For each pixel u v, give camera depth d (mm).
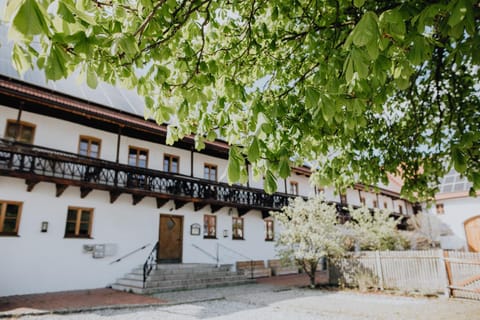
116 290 11977
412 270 11438
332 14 3562
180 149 16453
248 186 19062
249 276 16578
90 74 2402
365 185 5590
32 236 11195
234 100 3107
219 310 8734
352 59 1664
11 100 11250
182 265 14195
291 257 13312
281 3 3582
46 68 1614
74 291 11547
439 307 8688
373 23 1518
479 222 26797
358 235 17203
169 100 3553
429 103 5406
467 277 10141
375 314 8008
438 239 27312
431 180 5805
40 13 1195
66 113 12336
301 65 4242
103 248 12742
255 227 19109
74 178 12039
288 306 9188
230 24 4332
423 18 1819
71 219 12344
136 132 14336
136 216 14094
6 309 8336
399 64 2490
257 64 4484
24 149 10617
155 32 2900
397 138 5516
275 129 2938
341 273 13352
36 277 11055
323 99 2182
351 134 3848
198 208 16250
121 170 12906
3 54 12805
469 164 4305
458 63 2633
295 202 14047
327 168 4766
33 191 11469
